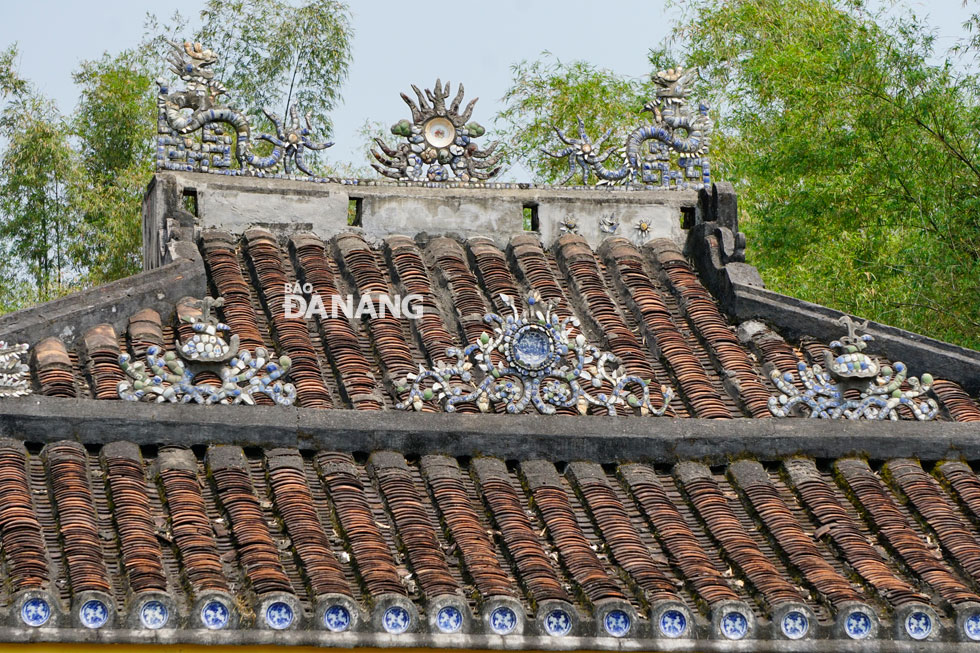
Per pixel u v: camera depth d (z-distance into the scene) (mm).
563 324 12586
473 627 10172
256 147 28266
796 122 24766
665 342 13719
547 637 10250
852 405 12781
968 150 21672
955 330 20719
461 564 10820
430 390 12242
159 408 11594
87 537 10336
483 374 12648
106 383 12023
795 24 28703
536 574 10688
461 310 13758
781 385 12844
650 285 14523
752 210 26359
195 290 13516
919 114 21625
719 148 28078
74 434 11375
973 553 11531
